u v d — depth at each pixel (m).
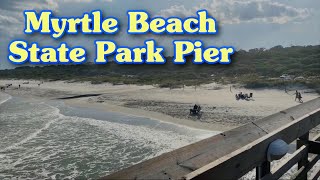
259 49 112.69
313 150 3.10
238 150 1.88
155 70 111.75
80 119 32.69
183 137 22.23
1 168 16.06
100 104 46.72
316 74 64.81
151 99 49.19
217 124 27.00
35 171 15.62
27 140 22.33
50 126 28.25
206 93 54.53
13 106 47.78
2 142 21.92
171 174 1.58
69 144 20.86
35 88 88.25
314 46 105.00
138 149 19.03
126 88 75.62
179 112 34.56
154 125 27.64
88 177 14.72
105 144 20.55
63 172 15.43
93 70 130.38
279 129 2.35
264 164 2.23
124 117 33.31
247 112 32.88
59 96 64.00
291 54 94.56
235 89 56.34
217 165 1.65
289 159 2.69
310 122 2.97
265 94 50.25
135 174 1.50
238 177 1.85
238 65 90.62
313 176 3.31
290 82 52.62
